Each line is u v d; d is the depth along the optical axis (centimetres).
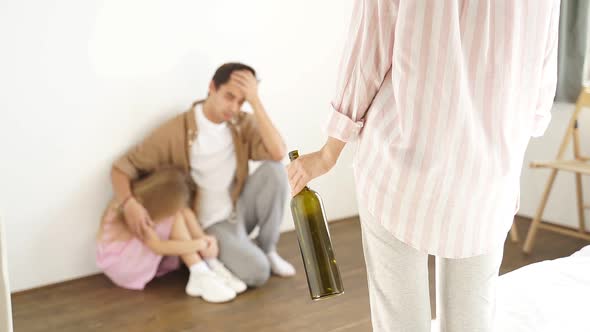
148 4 332
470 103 118
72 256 331
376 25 121
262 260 305
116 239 315
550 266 195
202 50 352
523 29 119
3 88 303
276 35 376
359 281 311
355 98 129
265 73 376
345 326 260
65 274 330
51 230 323
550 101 139
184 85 349
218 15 354
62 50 314
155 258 313
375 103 128
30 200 316
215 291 295
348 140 137
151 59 337
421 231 128
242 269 306
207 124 321
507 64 117
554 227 347
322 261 146
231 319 272
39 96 312
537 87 125
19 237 315
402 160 125
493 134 122
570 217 388
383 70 124
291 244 375
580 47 364
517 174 131
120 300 299
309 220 146
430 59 116
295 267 337
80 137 324
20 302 302
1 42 299
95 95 325
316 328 260
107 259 314
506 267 325
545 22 121
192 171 328
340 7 400
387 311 137
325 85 402
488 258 133
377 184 131
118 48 327
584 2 358
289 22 380
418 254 134
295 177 145
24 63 306
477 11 114
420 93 118
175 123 325
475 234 129
